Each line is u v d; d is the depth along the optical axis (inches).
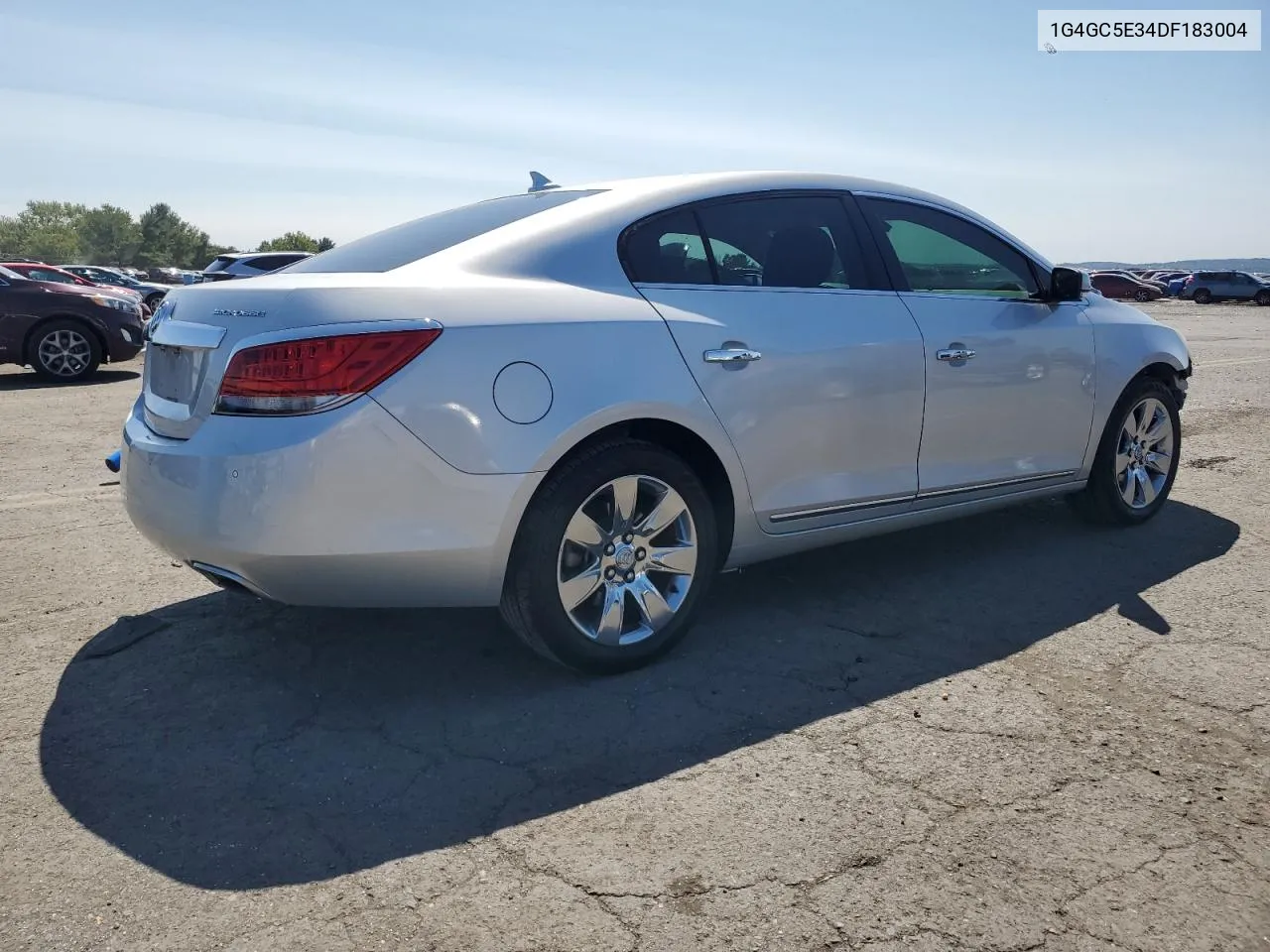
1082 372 181.3
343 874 91.4
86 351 463.5
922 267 162.9
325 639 145.3
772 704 123.9
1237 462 260.2
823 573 172.2
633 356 126.3
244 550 111.1
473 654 139.9
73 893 88.8
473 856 94.0
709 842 95.5
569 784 106.2
